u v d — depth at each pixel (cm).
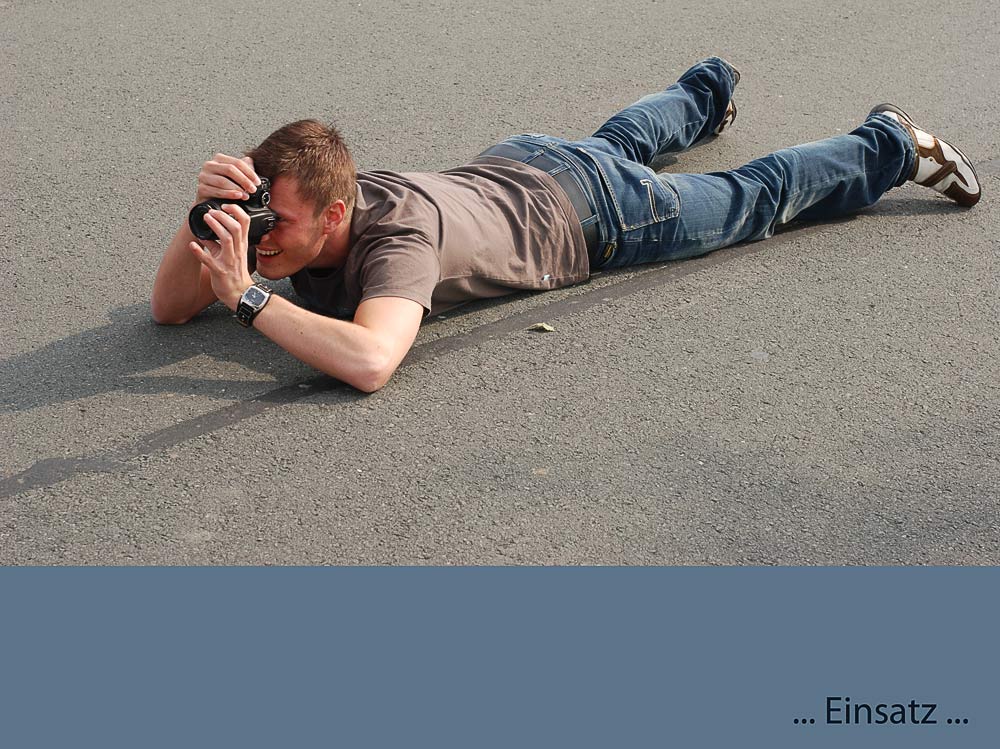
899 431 411
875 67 748
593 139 520
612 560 349
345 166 416
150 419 403
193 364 434
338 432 398
